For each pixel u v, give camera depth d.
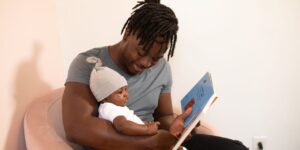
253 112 1.72
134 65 1.08
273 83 1.68
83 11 1.62
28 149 1.01
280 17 1.58
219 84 1.69
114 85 1.03
